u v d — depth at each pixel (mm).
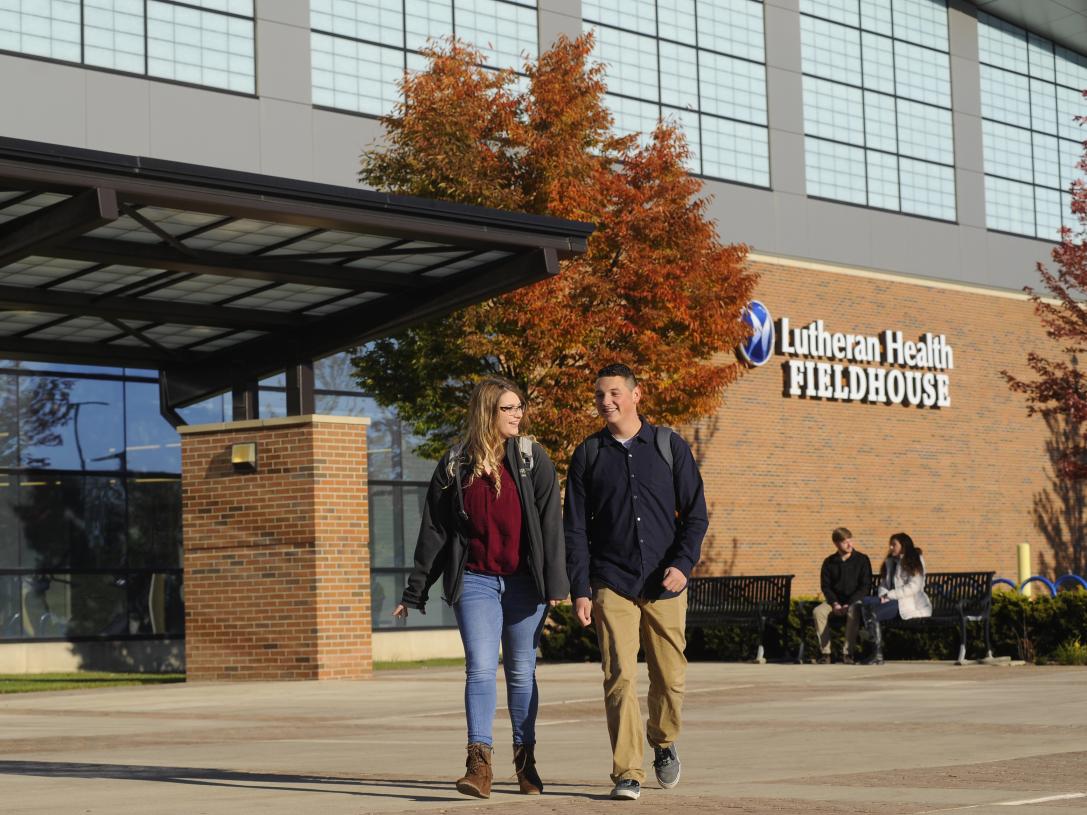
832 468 34219
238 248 16547
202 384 20734
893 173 38844
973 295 38750
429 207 15570
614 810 6387
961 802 6340
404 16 29078
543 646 23844
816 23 37562
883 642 20578
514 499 6957
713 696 14086
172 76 25859
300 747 9984
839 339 34719
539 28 31344
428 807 6562
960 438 37625
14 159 13109
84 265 16766
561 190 21859
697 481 7258
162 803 6855
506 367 22625
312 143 27391
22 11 24234
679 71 34062
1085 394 32469
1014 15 42688
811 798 6617
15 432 24234
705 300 22438
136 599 25375
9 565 23922
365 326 18938
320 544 18531
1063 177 44062
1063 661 18375
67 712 14219
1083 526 40688
